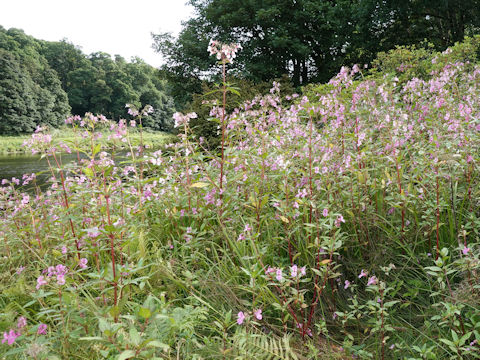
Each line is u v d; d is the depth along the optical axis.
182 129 3.21
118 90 87.88
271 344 1.76
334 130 3.22
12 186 3.30
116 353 1.51
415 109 3.88
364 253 2.59
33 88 65.44
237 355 1.73
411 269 2.43
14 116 57.41
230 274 2.47
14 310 2.13
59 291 1.78
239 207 3.01
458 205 2.55
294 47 17.53
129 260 2.31
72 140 2.40
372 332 1.98
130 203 3.18
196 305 2.21
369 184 2.70
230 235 2.74
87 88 86.94
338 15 16.97
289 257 2.51
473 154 2.60
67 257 2.56
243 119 3.69
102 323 1.38
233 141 3.81
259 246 2.52
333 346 2.05
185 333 1.81
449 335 1.91
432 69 5.70
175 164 3.32
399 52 7.93
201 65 19.66
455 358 1.69
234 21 19.20
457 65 4.60
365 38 17.23
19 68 65.44
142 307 1.33
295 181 2.87
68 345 1.66
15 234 2.89
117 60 96.81
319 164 2.80
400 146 3.01
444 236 2.53
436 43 17.36
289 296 2.20
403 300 2.25
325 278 2.04
